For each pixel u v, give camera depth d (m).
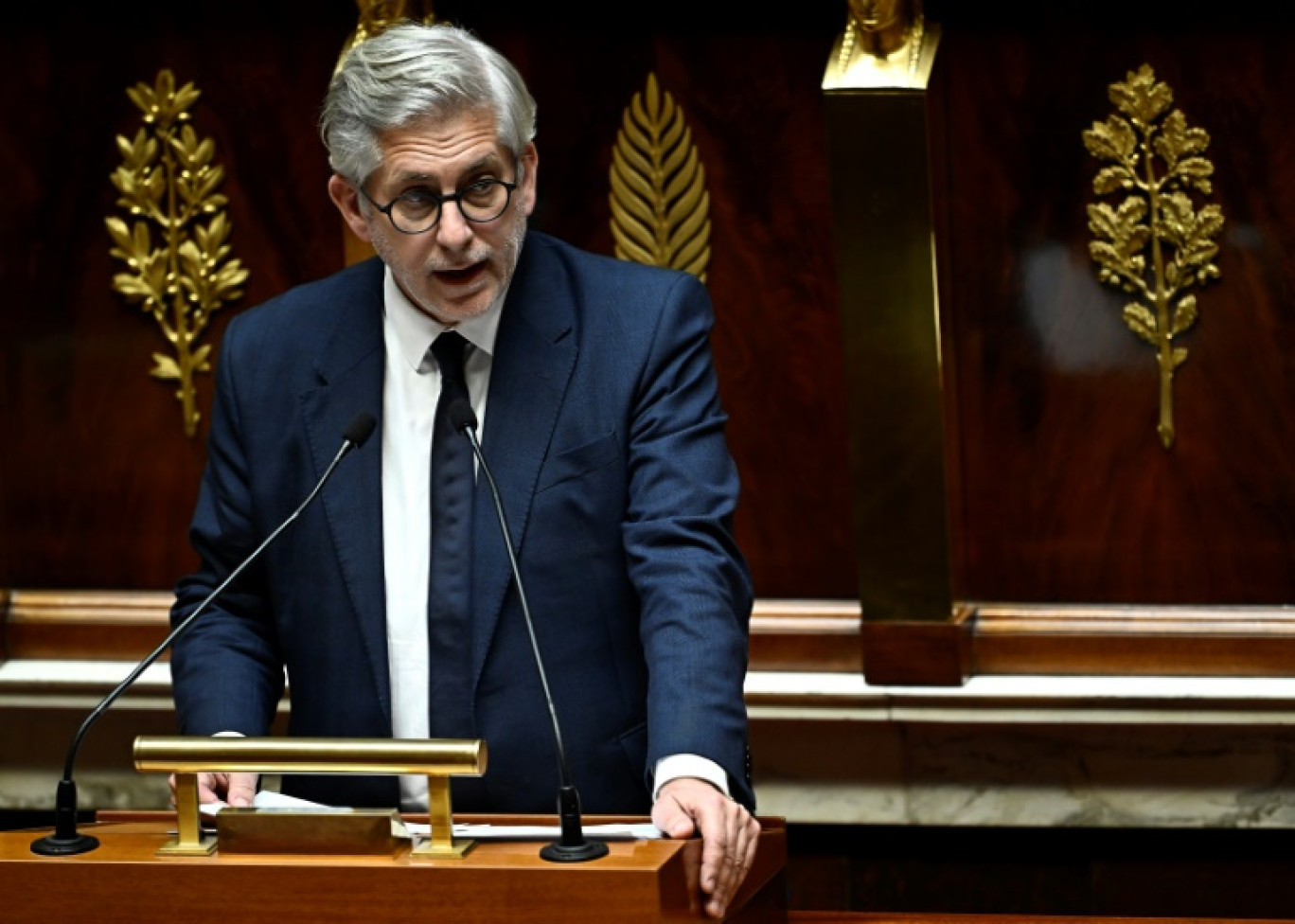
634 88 13.14
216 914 6.80
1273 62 12.38
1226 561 12.88
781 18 12.92
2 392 14.12
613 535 8.62
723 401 13.39
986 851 13.43
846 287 12.32
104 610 14.09
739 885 7.31
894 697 12.82
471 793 8.69
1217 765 12.68
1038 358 12.97
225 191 13.75
